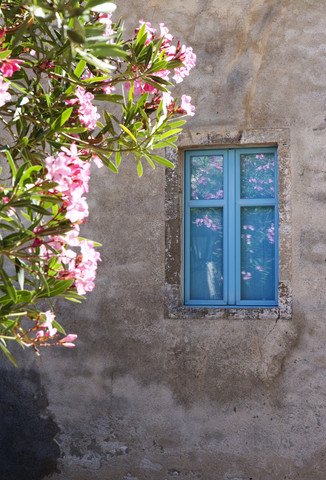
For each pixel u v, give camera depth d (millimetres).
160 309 4352
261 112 4332
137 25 4605
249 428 4117
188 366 4258
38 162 2215
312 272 4145
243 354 4184
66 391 4434
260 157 4473
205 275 4465
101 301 4453
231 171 4488
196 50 4488
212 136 4387
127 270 4434
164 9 4570
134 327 4379
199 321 4273
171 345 4301
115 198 4516
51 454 4406
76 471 4352
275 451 4059
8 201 1914
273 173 4434
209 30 4480
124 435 4301
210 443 4160
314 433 4023
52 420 4434
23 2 1691
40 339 2096
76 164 1849
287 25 4367
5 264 4574
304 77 4301
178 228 4402
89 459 4340
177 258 4371
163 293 4355
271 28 4391
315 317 4109
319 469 3990
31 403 4480
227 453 4129
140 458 4258
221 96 4410
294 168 4242
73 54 1970
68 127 2328
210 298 4441
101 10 1706
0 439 4492
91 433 4355
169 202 4418
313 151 4230
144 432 4273
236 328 4215
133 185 4496
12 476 4449
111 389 4367
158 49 2305
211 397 4199
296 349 4113
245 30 4426
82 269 1997
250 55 4398
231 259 4422
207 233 4496
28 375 4504
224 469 4121
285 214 4227
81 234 4531
